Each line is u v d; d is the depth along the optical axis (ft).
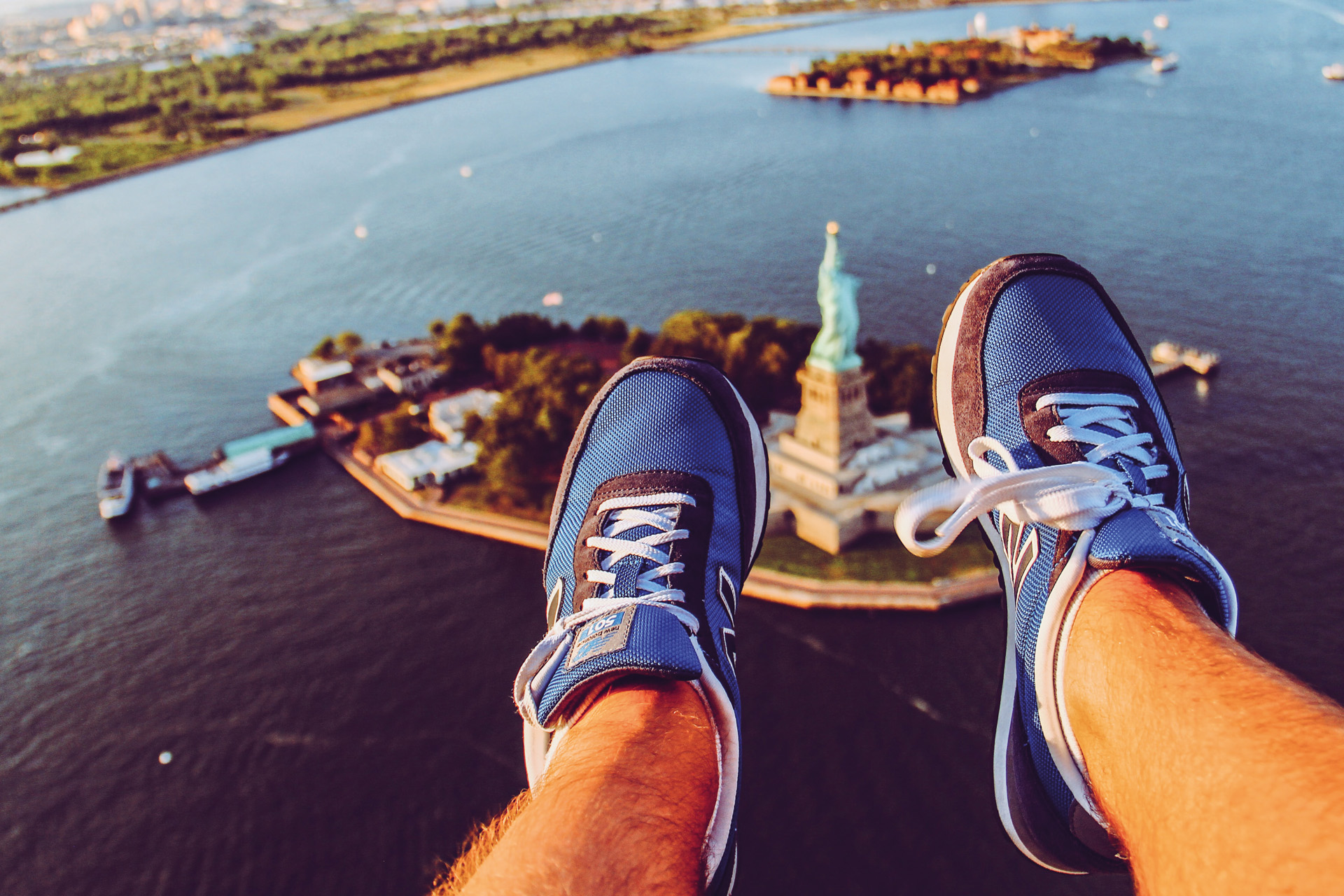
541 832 9.36
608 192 463.42
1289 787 7.43
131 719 142.61
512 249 396.57
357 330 331.16
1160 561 13.62
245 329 340.59
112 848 120.98
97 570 189.67
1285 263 225.56
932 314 261.44
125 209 539.70
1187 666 10.48
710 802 11.11
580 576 18.07
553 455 193.26
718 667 14.14
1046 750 14.35
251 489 220.23
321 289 375.66
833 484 162.40
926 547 14.65
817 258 331.57
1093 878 99.81
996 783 16.57
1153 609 12.44
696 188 451.94
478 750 129.18
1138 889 9.01
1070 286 22.98
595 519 19.56
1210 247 241.96
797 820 112.47
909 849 107.24
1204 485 151.84
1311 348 183.52
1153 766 9.45
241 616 167.22
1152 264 238.48
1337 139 340.39
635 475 20.51
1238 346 186.80
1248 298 205.77
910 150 456.86
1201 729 9.02
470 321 269.85
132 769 132.57
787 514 167.12
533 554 178.70
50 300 392.06
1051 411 20.21
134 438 258.78
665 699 12.30
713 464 21.27
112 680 152.97
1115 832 11.14
